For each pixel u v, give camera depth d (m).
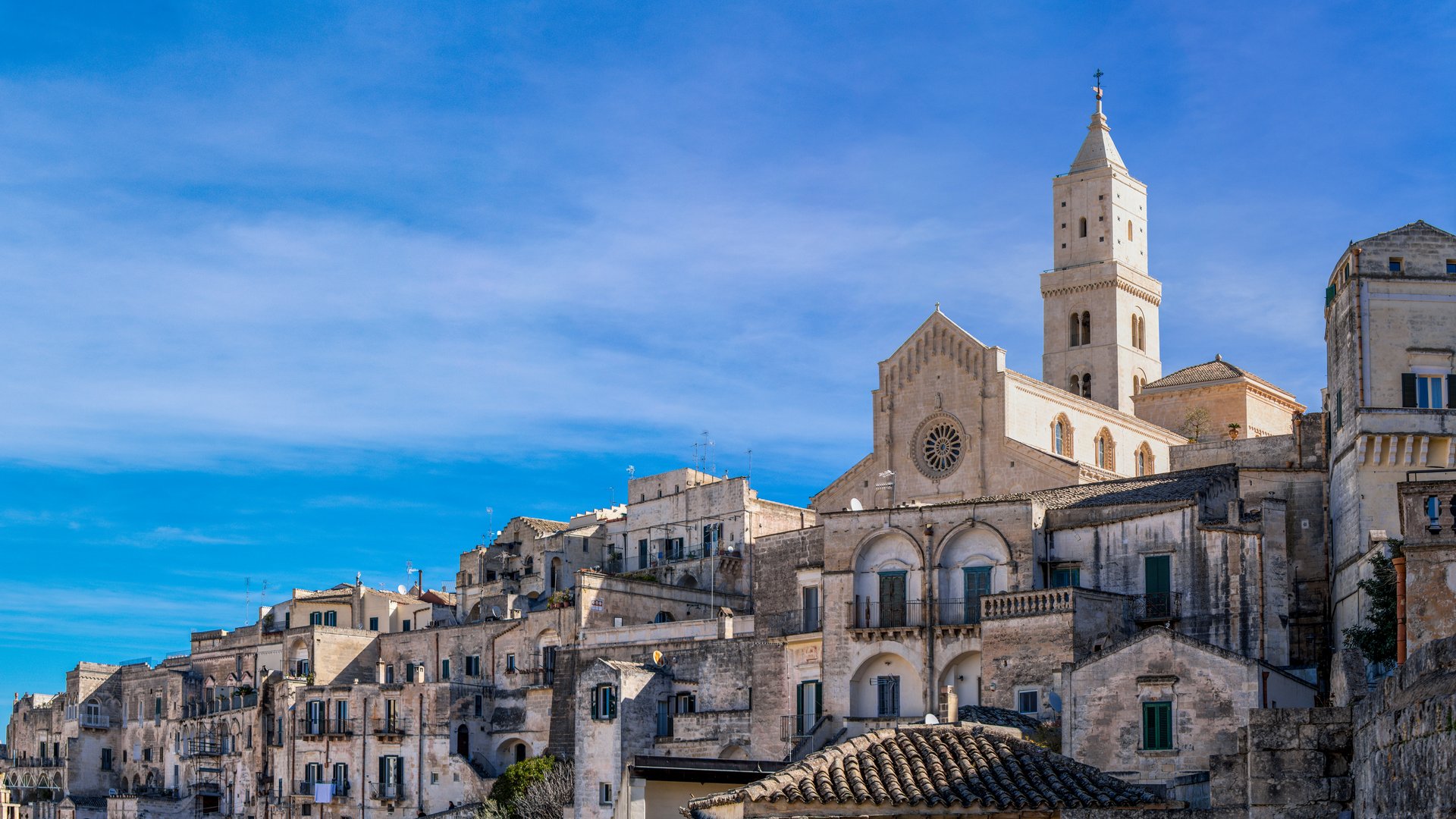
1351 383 83.31
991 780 52.44
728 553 134.88
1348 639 73.88
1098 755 71.38
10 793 162.38
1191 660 70.44
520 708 122.25
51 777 160.12
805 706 98.69
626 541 146.62
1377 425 81.50
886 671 95.56
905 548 96.50
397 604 154.38
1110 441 128.25
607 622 121.06
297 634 142.00
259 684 146.25
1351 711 43.31
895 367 123.94
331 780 128.50
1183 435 136.38
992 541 94.00
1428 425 81.19
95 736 160.12
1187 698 70.25
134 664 163.62
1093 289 146.75
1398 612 54.03
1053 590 84.62
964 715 79.06
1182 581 87.19
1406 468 81.25
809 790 51.25
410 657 134.25
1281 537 84.75
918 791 51.38
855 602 96.81
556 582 146.50
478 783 118.69
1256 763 43.81
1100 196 149.00
